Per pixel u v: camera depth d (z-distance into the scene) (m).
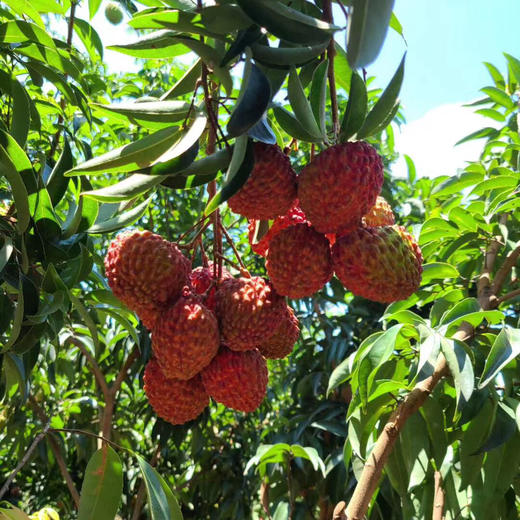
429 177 0.91
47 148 0.51
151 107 0.25
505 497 0.41
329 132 0.26
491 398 0.36
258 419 0.99
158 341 0.25
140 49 0.25
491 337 0.38
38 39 0.34
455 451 0.42
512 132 0.55
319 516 0.78
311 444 0.73
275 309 0.26
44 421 0.75
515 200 0.46
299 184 0.23
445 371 0.34
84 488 0.29
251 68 0.20
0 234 0.31
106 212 0.32
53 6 0.37
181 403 0.27
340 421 0.74
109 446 0.30
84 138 0.74
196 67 0.27
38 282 0.32
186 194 0.84
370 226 0.27
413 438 0.36
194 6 0.26
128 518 0.89
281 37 0.19
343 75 0.29
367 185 0.23
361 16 0.15
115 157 0.22
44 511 0.47
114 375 0.90
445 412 0.38
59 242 0.31
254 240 0.28
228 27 0.21
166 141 0.22
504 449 0.36
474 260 0.54
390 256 0.24
